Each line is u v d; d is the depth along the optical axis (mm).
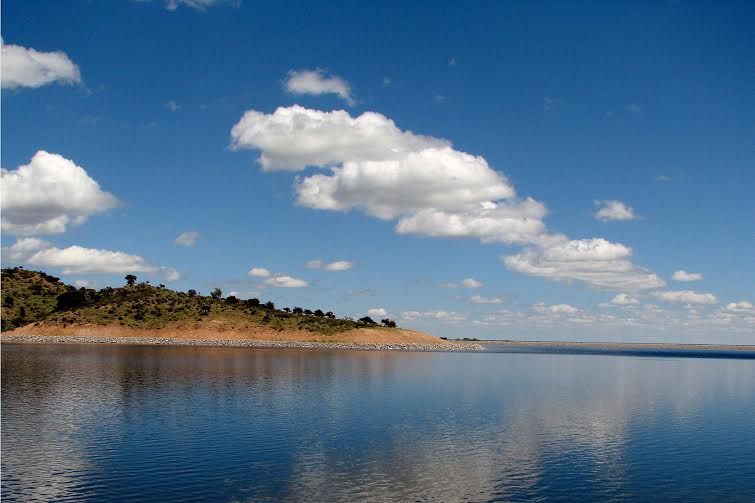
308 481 32844
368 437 43781
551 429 48375
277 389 69688
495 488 32219
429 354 167250
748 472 36062
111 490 30812
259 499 29859
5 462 35625
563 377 99688
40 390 64938
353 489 31594
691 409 61625
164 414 51219
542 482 33438
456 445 41719
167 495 30203
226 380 77875
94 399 58688
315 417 51375
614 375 108500
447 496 30797
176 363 104062
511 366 126062
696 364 163500
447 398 65812
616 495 31531
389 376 90312
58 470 34125
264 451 39062
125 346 165000
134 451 38500
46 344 168500
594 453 40281
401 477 33812
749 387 88750
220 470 34562
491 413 55906
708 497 31516
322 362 116438
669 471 36125
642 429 49344
